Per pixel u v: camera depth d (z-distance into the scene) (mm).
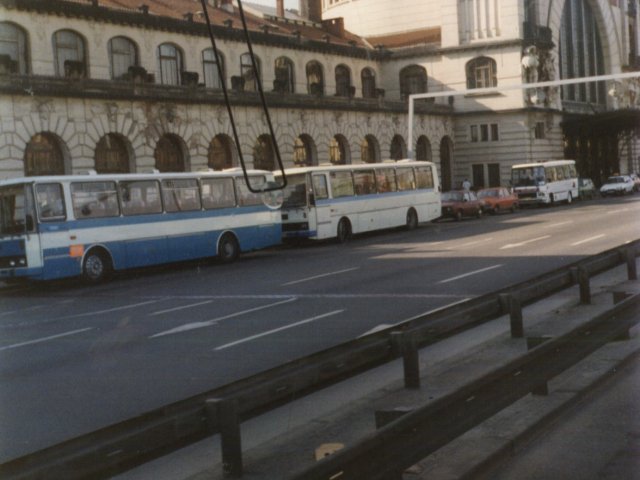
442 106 70688
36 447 7957
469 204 52094
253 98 50750
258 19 64188
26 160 38000
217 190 31438
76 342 14586
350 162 60594
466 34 71625
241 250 32219
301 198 36625
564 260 22891
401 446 5621
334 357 7445
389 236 40188
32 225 24938
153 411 5559
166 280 26078
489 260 24141
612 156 88500
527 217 48000
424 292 18188
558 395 8234
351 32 81188
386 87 73438
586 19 88938
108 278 28359
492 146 71688
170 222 29219
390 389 9453
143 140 43281
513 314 11648
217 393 6344
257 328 14734
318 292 19531
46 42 41594
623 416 7652
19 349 14211
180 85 46281
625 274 18297
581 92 87500
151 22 47469
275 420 8695
